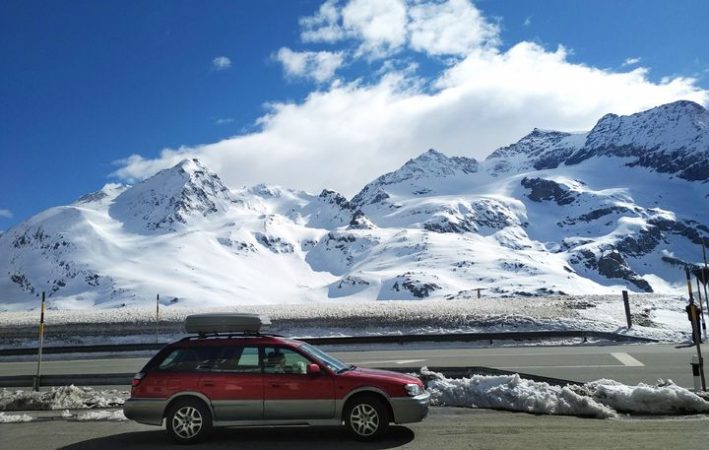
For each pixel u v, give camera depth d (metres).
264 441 9.79
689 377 15.84
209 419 9.74
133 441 10.05
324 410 9.65
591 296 53.47
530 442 9.12
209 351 10.09
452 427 10.38
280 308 65.50
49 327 47.56
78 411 13.05
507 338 30.78
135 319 54.84
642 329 32.78
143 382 9.96
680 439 9.06
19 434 10.70
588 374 16.80
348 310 57.03
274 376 9.80
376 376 9.80
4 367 26.34
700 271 29.28
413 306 59.28
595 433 9.60
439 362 21.25
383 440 9.59
